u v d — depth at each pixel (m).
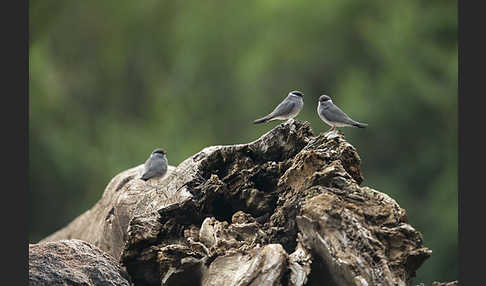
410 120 25.38
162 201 9.58
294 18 28.00
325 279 7.80
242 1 30.64
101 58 31.95
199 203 9.09
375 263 7.44
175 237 9.00
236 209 9.23
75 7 31.92
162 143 28.70
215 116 29.12
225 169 9.50
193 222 9.14
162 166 10.68
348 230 7.58
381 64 27.17
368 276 7.34
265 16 29.03
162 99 30.62
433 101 25.39
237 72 29.30
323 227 7.62
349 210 7.81
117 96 31.92
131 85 32.44
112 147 28.78
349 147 8.73
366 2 27.95
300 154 8.77
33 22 31.55
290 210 8.27
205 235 8.64
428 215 24.06
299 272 7.62
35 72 28.00
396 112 25.31
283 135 9.23
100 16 31.98
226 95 29.53
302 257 7.76
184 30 31.27
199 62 30.33
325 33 27.70
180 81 30.77
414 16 27.38
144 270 8.93
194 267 8.20
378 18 27.91
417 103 25.50
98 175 27.14
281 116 10.18
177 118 29.34
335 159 8.60
